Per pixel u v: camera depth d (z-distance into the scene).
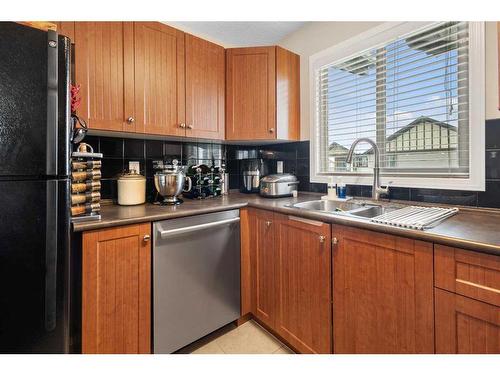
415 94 1.62
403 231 0.99
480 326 0.82
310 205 1.79
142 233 1.33
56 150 0.84
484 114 1.29
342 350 1.24
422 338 0.96
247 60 2.01
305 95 2.20
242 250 1.78
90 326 1.18
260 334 1.73
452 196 1.41
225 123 2.01
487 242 0.80
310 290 1.39
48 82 0.83
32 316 0.83
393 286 1.04
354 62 1.91
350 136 2.00
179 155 2.14
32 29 0.81
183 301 1.49
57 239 0.86
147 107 1.61
